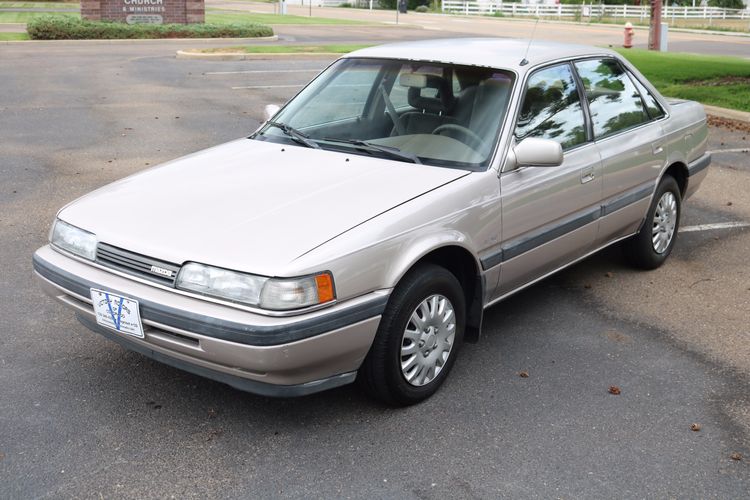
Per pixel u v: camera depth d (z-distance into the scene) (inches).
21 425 143.4
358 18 1619.1
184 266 131.3
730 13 1905.8
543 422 149.3
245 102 518.3
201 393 156.6
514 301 209.6
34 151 365.1
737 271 235.5
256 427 144.8
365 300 135.3
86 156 358.9
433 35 1162.6
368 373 145.1
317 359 131.7
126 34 938.1
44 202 284.5
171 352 136.3
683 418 152.4
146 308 132.4
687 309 206.4
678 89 590.6
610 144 198.4
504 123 167.3
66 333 182.4
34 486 126.2
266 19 1401.3
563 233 183.2
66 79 598.5
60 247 150.6
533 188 170.4
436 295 151.3
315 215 140.5
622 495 127.8
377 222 139.2
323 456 136.3
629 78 216.7
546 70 183.3
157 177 164.1
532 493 127.6
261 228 136.8
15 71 632.4
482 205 157.6
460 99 174.6
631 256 230.7
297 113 192.4
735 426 150.3
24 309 194.7
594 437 144.7
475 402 155.9
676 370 172.6
